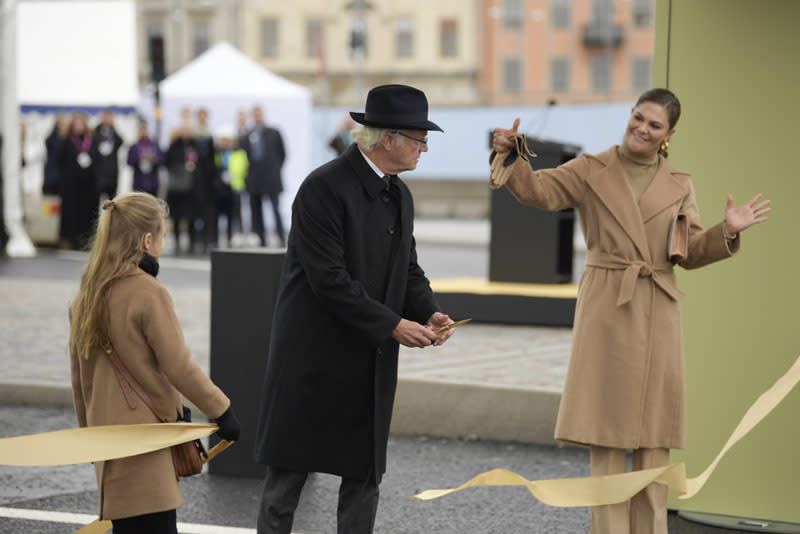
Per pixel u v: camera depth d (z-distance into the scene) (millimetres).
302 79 61469
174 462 3973
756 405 4797
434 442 6922
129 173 23578
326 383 4176
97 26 25906
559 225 11594
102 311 3865
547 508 5594
